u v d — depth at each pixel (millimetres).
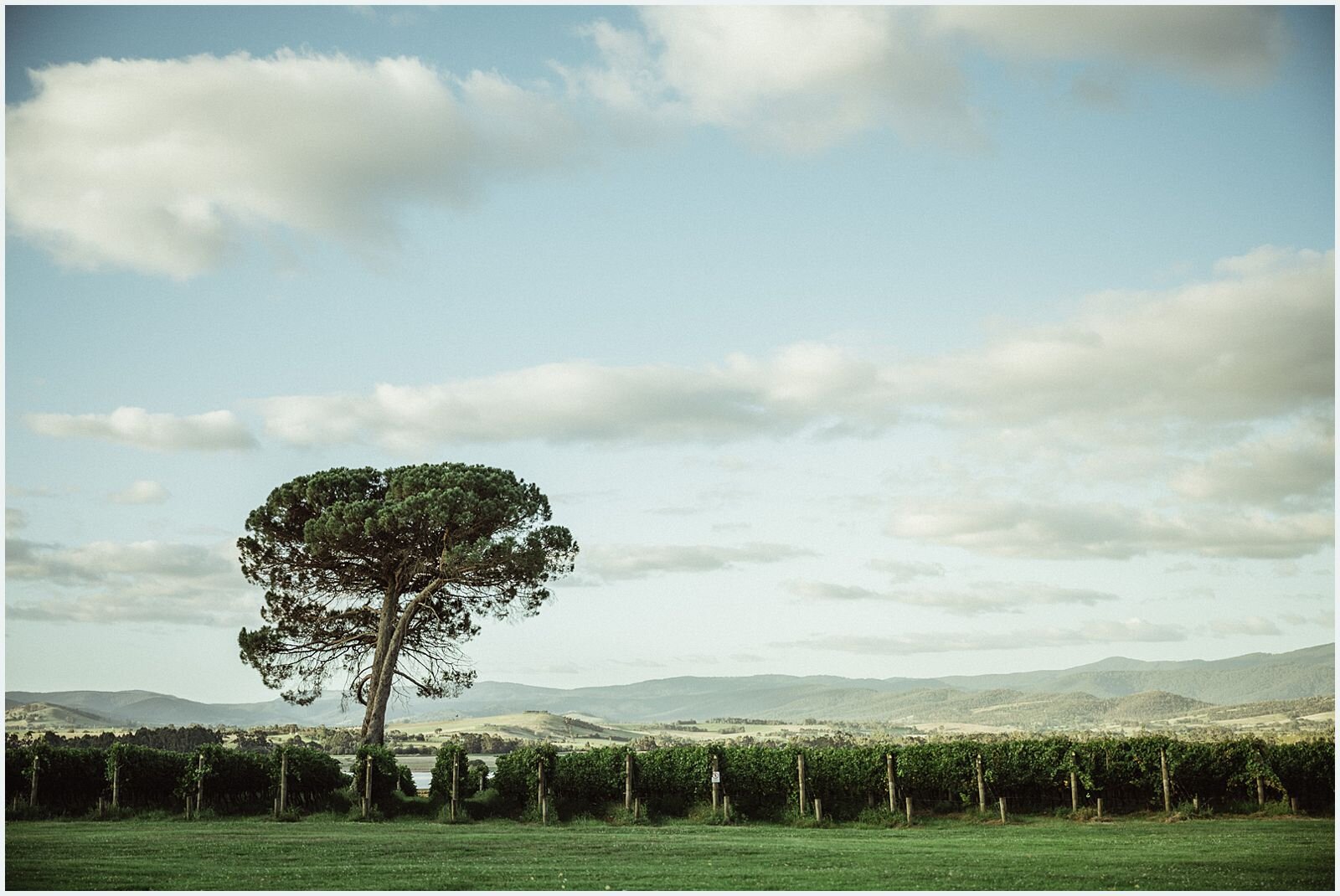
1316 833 25328
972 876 18734
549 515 46375
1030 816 30078
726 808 30703
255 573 44750
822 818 30031
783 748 32188
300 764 31812
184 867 19609
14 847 22047
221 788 31031
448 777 31875
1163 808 30016
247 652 44125
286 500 43562
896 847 23422
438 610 45344
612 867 20141
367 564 43344
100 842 23219
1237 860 20531
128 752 29906
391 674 42562
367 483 44906
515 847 23375
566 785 31859
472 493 42438
